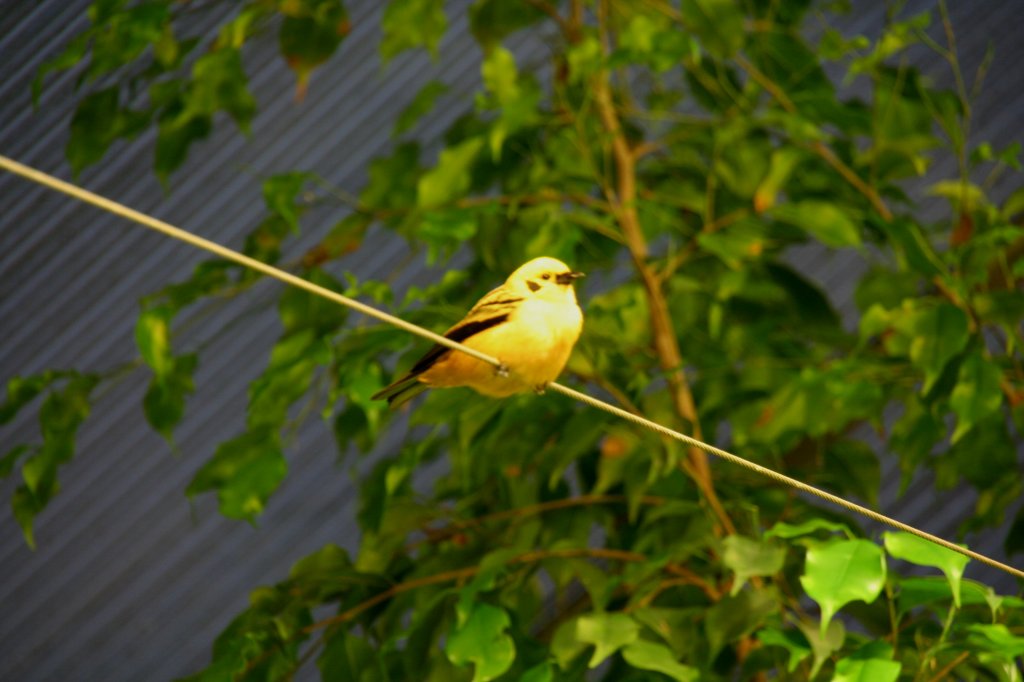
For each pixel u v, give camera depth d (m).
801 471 6.73
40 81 6.64
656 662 6.50
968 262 6.74
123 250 7.57
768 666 6.60
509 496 6.71
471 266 6.80
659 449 6.61
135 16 6.63
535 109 6.75
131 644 7.09
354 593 6.67
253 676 6.62
